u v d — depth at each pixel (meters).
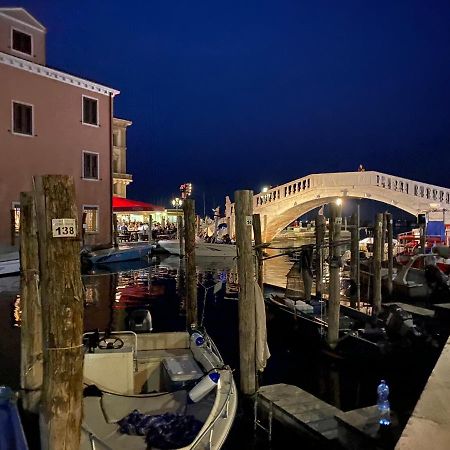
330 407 7.06
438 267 16.23
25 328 6.02
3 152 23.81
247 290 7.64
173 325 13.98
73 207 4.01
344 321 12.05
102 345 7.31
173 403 6.28
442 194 29.45
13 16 24.56
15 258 21.72
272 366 10.32
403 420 6.39
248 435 7.07
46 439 4.03
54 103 26.17
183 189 44.16
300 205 34.91
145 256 29.47
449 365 5.86
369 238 29.53
